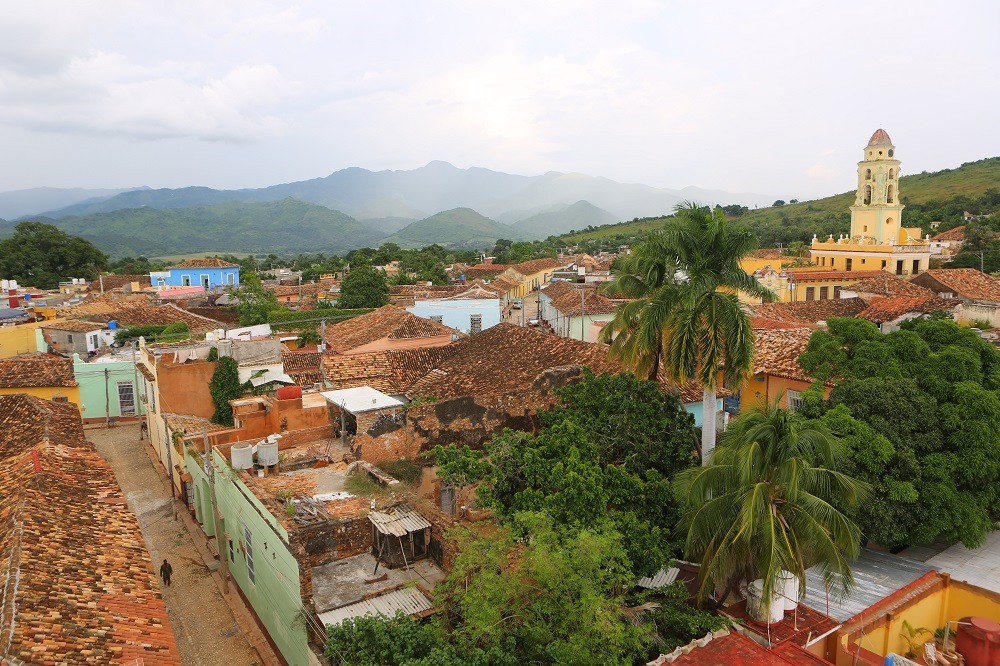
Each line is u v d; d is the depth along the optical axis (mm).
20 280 91688
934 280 46688
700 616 13797
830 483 13844
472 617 12148
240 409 25297
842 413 17188
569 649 11617
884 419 17156
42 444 19953
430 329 43375
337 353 40250
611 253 155375
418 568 16344
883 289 48719
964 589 14891
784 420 13461
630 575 13289
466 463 16500
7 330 46906
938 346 21438
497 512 15172
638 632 12359
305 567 14297
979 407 16969
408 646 11922
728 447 14383
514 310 85000
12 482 17297
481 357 32219
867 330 21969
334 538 16562
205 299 73188
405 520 16734
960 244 85062
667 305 19703
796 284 59906
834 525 13211
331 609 14367
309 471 20531
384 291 73500
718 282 19406
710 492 15320
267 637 18047
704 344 19188
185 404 30609
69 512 15906
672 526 16719
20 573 12352
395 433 21484
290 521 15992
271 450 20578
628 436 19031
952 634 14781
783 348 27297
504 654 11766
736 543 13648
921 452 16875
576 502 14484
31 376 37188
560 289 69750
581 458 16531
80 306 57281
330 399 24156
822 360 22094
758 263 69875
